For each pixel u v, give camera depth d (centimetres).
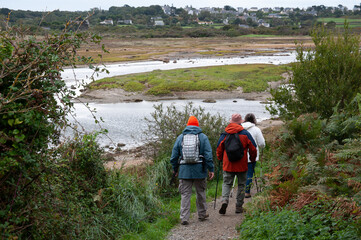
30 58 360
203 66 5488
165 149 934
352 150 478
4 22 363
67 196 481
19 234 363
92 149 598
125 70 5216
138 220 611
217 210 680
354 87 905
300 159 566
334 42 945
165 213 662
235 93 3662
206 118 1001
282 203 530
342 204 434
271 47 9919
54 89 359
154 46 10575
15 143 326
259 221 478
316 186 492
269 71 4638
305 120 711
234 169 617
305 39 12900
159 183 837
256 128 709
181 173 605
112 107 3025
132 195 661
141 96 3581
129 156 1543
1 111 329
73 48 384
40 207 397
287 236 415
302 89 946
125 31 15438
